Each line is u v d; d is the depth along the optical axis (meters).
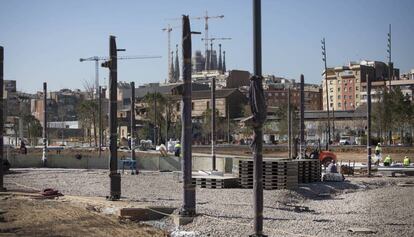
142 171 46.62
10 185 33.16
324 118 126.50
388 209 26.72
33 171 44.78
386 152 73.75
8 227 16.95
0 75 28.23
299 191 32.28
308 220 21.66
